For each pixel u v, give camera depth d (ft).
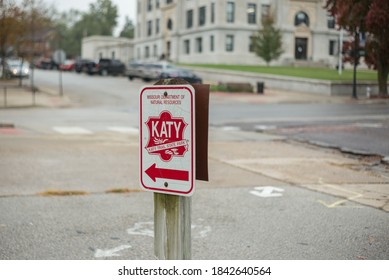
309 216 22.36
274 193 26.84
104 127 59.93
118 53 288.71
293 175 31.78
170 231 9.96
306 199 25.53
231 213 22.82
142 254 17.40
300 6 213.25
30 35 136.46
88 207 23.70
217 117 73.51
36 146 42.52
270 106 95.45
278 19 209.77
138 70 161.99
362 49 114.42
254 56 208.23
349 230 20.27
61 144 44.19
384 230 20.27
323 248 18.10
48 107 93.25
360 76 148.77
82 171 32.17
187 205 9.91
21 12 129.08
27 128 57.88
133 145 44.39
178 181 9.53
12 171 31.81
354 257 17.13
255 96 120.98
